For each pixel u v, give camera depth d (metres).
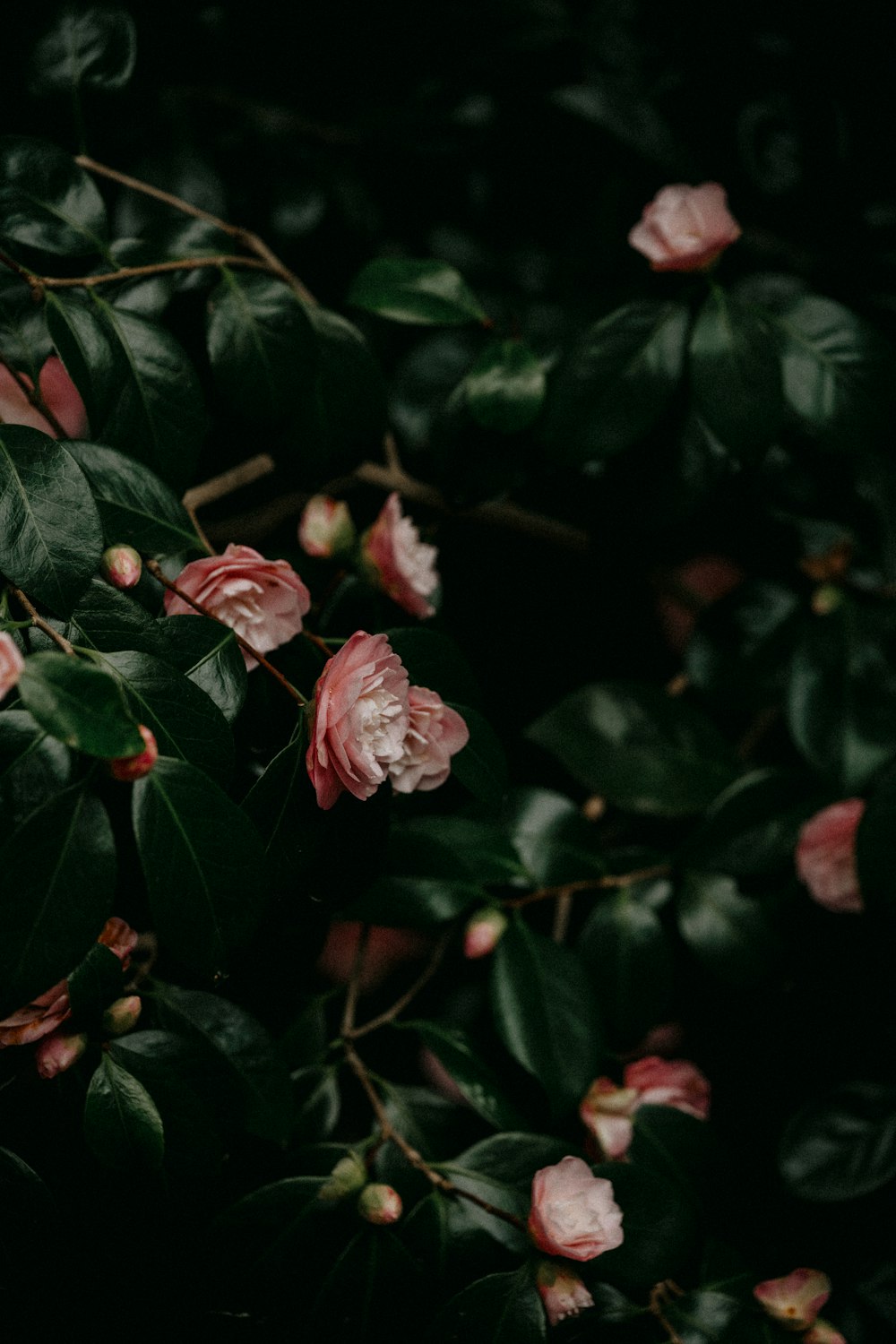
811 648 1.17
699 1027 1.21
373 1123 1.16
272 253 1.24
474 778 0.97
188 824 0.88
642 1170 1.00
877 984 1.16
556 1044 1.04
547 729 1.15
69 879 0.86
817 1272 1.00
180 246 1.06
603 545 1.20
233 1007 0.99
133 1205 0.95
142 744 0.83
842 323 1.12
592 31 1.28
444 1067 1.04
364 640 0.92
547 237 1.29
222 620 0.95
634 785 1.15
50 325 0.96
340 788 0.92
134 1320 0.98
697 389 1.08
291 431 1.05
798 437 1.20
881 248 1.26
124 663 0.90
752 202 1.27
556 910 1.17
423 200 1.30
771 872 1.13
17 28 1.08
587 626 1.31
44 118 1.07
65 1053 0.92
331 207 1.26
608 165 1.27
